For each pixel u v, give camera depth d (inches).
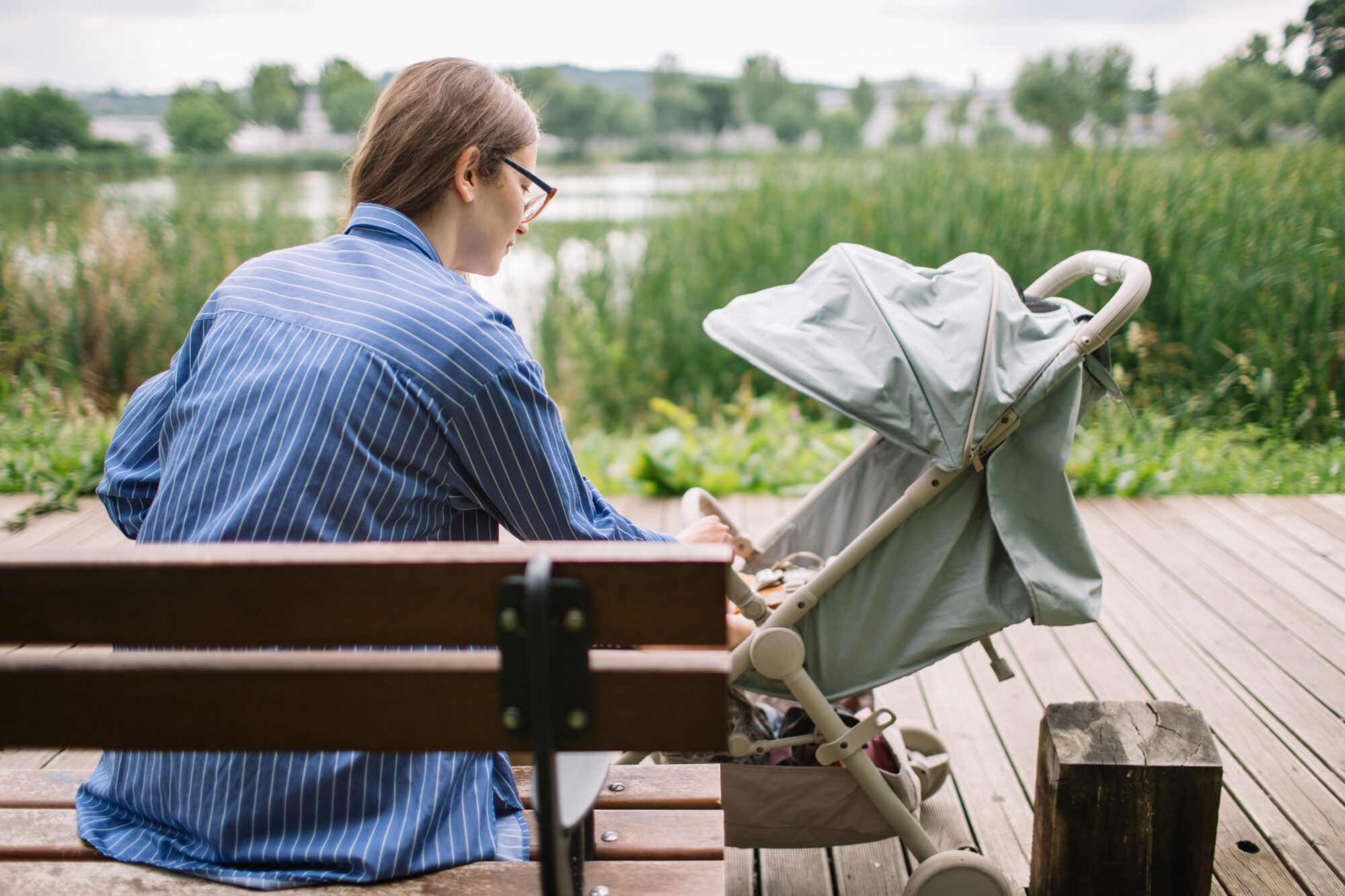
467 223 61.3
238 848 50.1
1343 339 199.8
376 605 42.0
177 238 237.5
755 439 187.2
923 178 248.4
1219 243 211.6
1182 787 69.6
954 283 76.4
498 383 52.1
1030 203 226.7
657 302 225.0
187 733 43.3
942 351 71.0
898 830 74.0
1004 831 89.6
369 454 50.4
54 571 42.2
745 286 222.7
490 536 58.9
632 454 194.7
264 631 42.5
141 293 218.5
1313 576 139.7
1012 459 71.9
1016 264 212.5
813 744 78.2
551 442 54.9
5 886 49.5
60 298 214.4
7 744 43.8
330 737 43.1
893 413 69.3
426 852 50.8
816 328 75.4
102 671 42.7
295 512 49.0
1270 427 196.5
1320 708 107.1
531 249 251.1
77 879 50.0
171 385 58.3
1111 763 69.7
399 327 51.5
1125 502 169.6
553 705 41.2
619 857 54.3
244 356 52.3
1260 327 203.0
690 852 54.4
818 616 74.6
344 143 388.8
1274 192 230.5
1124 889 71.6
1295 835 86.4
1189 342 205.3
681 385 220.2
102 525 159.6
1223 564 143.9
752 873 84.4
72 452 178.7
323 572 41.8
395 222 57.7
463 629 42.1
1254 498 170.6
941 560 73.0
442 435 52.1
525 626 40.3
